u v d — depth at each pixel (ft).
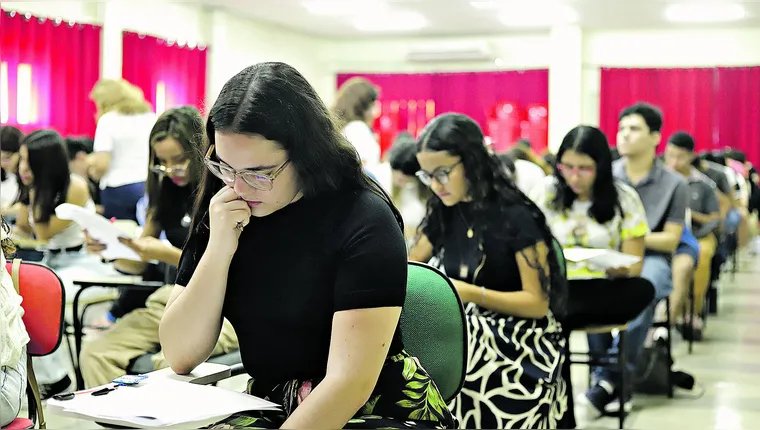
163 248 8.22
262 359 4.30
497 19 28.63
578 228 9.71
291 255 4.14
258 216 4.25
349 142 4.27
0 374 4.98
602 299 8.63
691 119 26.86
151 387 4.17
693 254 13.06
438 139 6.77
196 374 4.55
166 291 8.20
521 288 6.83
